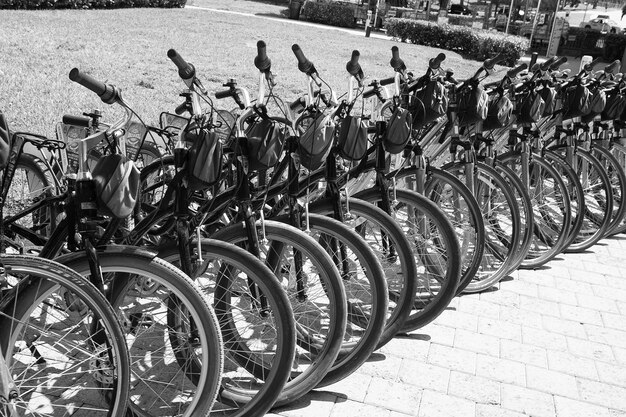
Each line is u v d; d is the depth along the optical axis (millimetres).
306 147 2484
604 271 4402
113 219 1962
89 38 11023
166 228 2262
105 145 2410
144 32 13039
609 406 2797
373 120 3262
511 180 3871
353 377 2752
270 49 12711
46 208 2375
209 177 2133
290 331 2145
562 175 4402
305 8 23219
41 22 12422
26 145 2930
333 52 13727
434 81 3201
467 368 2947
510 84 3795
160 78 8039
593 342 3359
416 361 2947
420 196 2979
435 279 3197
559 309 3711
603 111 4723
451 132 3643
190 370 2371
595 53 15844
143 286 2242
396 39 19547
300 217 2568
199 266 2193
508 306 3670
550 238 4363
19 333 1873
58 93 6352
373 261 2500
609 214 4648
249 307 2596
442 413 2584
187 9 20531
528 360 3094
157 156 3203
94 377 2156
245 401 2371
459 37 18078
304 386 2398
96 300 1870
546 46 17562
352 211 2754
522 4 18688
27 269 1802
